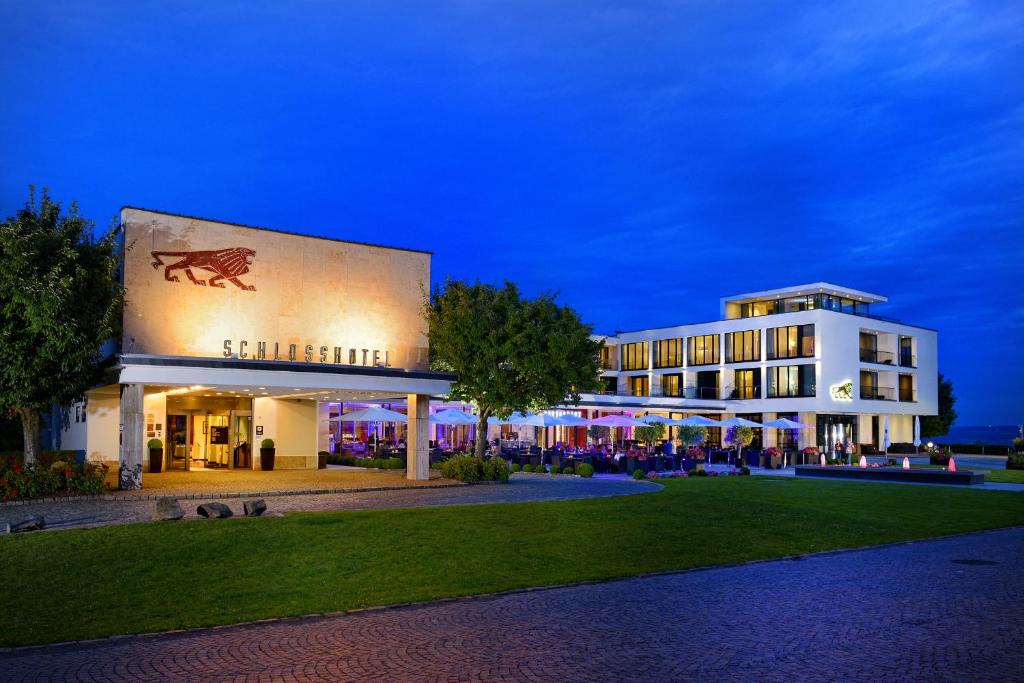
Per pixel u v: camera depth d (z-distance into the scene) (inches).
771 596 438.9
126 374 803.4
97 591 416.5
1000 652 330.6
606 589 456.4
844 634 357.7
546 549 554.9
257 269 938.7
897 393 2511.1
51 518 618.5
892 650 332.5
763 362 2402.8
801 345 2326.5
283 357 948.0
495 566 499.8
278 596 419.5
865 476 1338.6
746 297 2508.6
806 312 2311.8
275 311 946.7
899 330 2519.7
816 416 2329.0
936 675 300.0
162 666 307.1
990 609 409.1
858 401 2343.8
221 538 530.3
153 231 874.1
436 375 1013.8
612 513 715.4
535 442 2060.8
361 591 433.7
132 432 820.0
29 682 287.6
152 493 781.3
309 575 461.7
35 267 737.6
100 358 879.1
